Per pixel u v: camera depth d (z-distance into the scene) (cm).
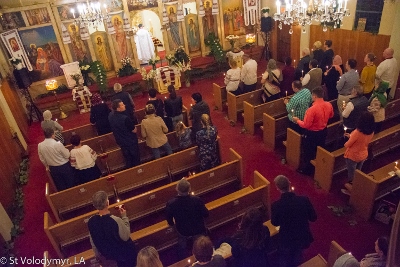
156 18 1409
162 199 579
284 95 862
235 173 632
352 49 1033
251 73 903
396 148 715
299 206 377
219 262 317
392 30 859
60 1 1142
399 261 117
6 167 743
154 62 1214
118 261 409
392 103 759
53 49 1190
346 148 605
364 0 941
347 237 531
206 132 596
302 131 672
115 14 1238
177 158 664
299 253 432
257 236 328
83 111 1170
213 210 522
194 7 1332
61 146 616
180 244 475
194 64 1330
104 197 378
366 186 533
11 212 681
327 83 804
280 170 713
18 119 968
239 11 1402
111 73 1312
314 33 1163
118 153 715
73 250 562
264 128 786
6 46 1055
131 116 781
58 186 655
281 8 1213
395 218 117
